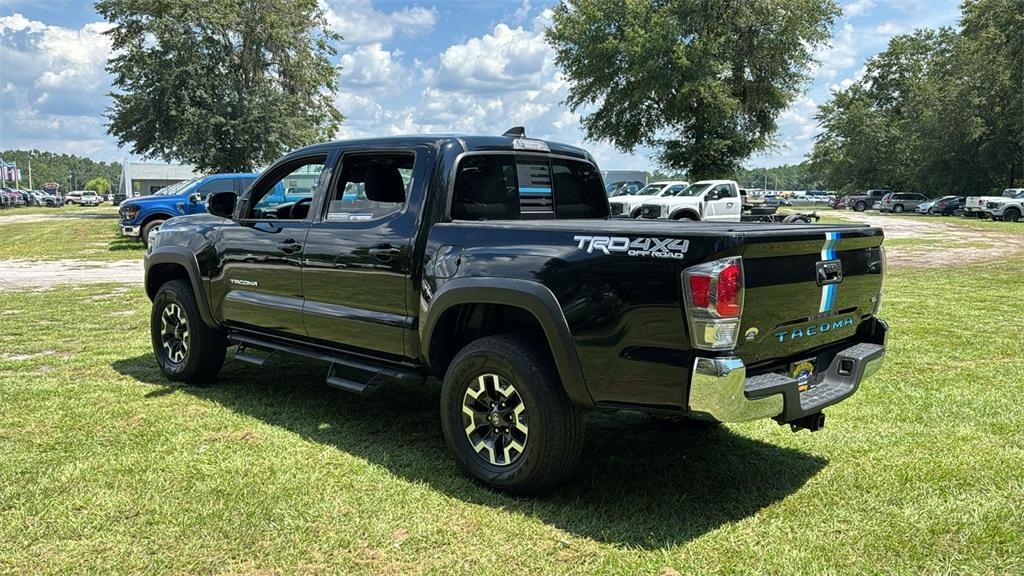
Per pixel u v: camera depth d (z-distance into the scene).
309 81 37.78
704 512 3.45
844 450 4.27
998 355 6.56
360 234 4.27
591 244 3.31
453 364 3.77
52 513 3.32
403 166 4.28
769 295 3.23
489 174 4.30
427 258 3.91
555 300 3.36
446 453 4.20
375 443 4.35
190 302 5.42
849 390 3.60
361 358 4.44
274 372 6.05
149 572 2.86
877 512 3.43
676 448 4.34
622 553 3.05
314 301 4.56
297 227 4.68
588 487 3.74
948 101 52.75
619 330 3.20
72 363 6.27
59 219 34.09
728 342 3.00
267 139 34.66
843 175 72.81
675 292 3.04
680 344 3.06
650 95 33.84
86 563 2.91
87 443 4.23
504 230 3.66
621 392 3.24
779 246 3.18
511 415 3.61
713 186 25.08
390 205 4.20
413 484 3.72
